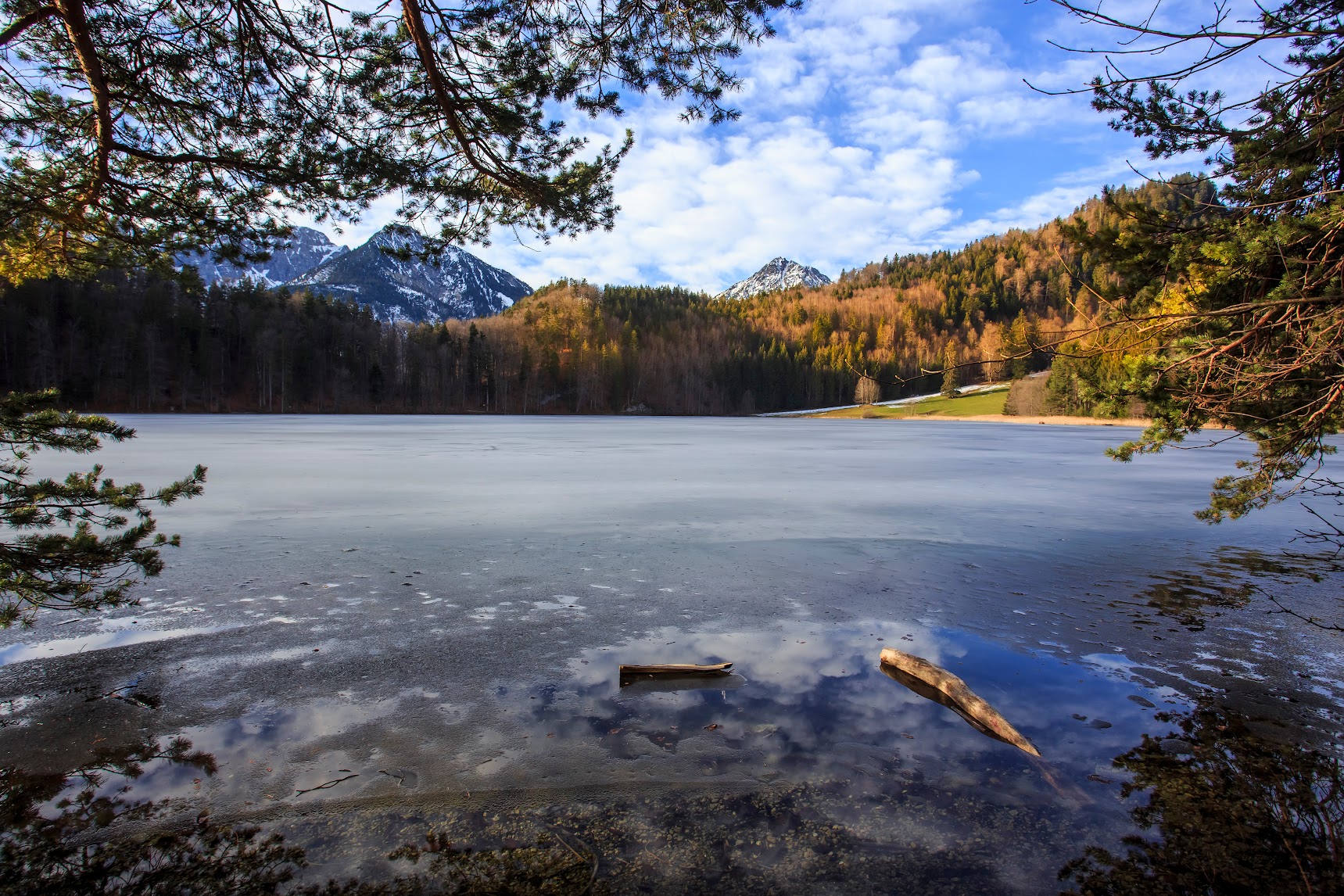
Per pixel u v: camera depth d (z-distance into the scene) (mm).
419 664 4621
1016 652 4938
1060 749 3500
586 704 4008
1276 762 3381
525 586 6680
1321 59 3479
